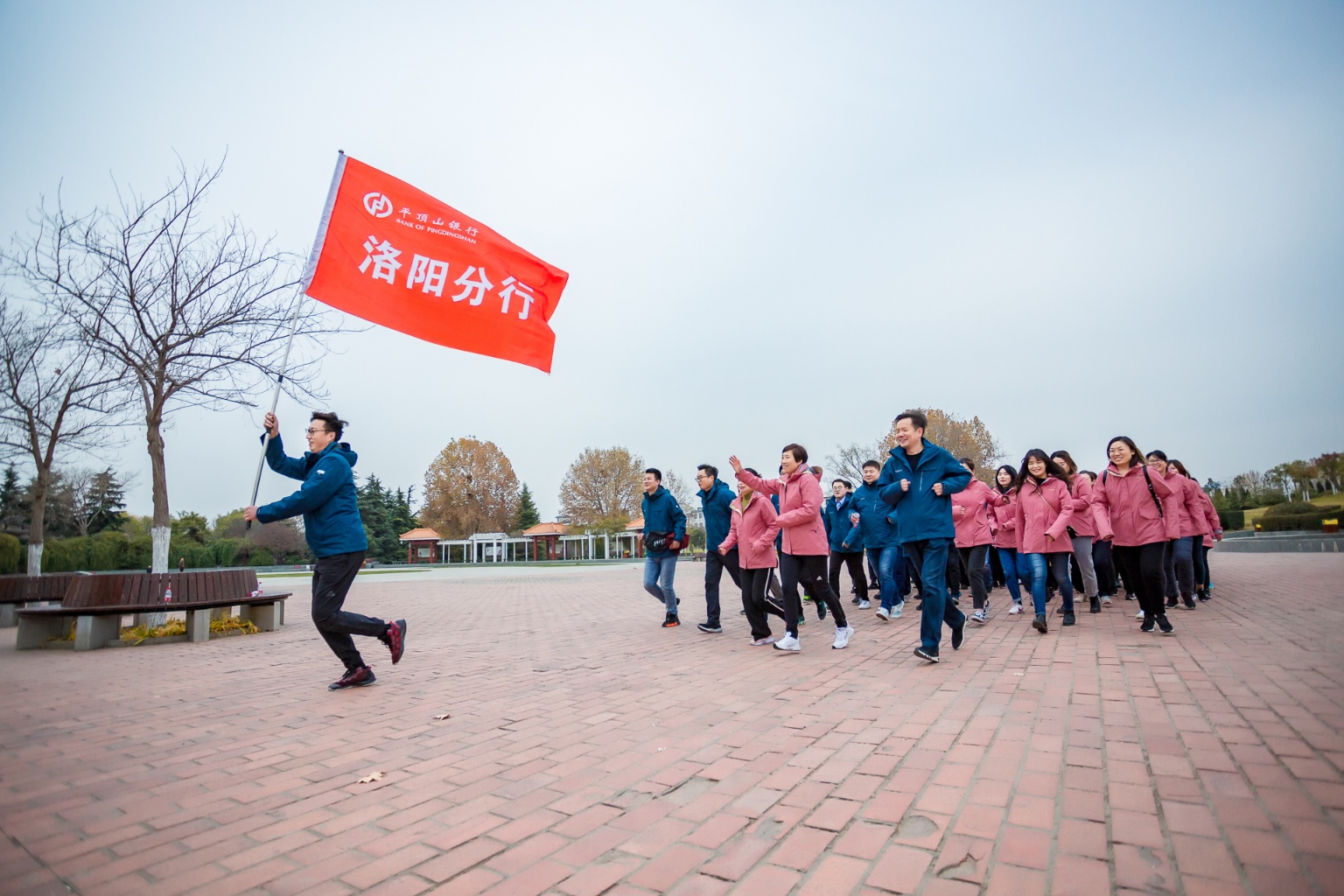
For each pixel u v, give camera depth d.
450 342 6.42
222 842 2.64
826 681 5.10
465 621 10.62
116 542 34.47
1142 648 5.79
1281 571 14.18
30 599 12.02
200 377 9.59
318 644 8.62
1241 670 4.75
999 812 2.61
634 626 9.19
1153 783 2.80
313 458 5.70
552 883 2.25
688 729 3.96
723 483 8.16
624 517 63.84
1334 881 2.01
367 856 2.49
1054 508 7.29
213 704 5.05
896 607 8.91
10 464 12.41
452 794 3.08
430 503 66.38
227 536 61.28
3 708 5.01
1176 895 1.99
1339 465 51.69
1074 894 2.02
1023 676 4.91
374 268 6.24
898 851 2.35
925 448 5.74
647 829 2.63
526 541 71.62
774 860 2.33
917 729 3.73
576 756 3.55
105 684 5.94
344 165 6.29
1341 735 3.26
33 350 11.27
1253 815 2.46
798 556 6.54
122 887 2.30
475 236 6.63
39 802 3.10
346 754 3.72
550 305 6.88
